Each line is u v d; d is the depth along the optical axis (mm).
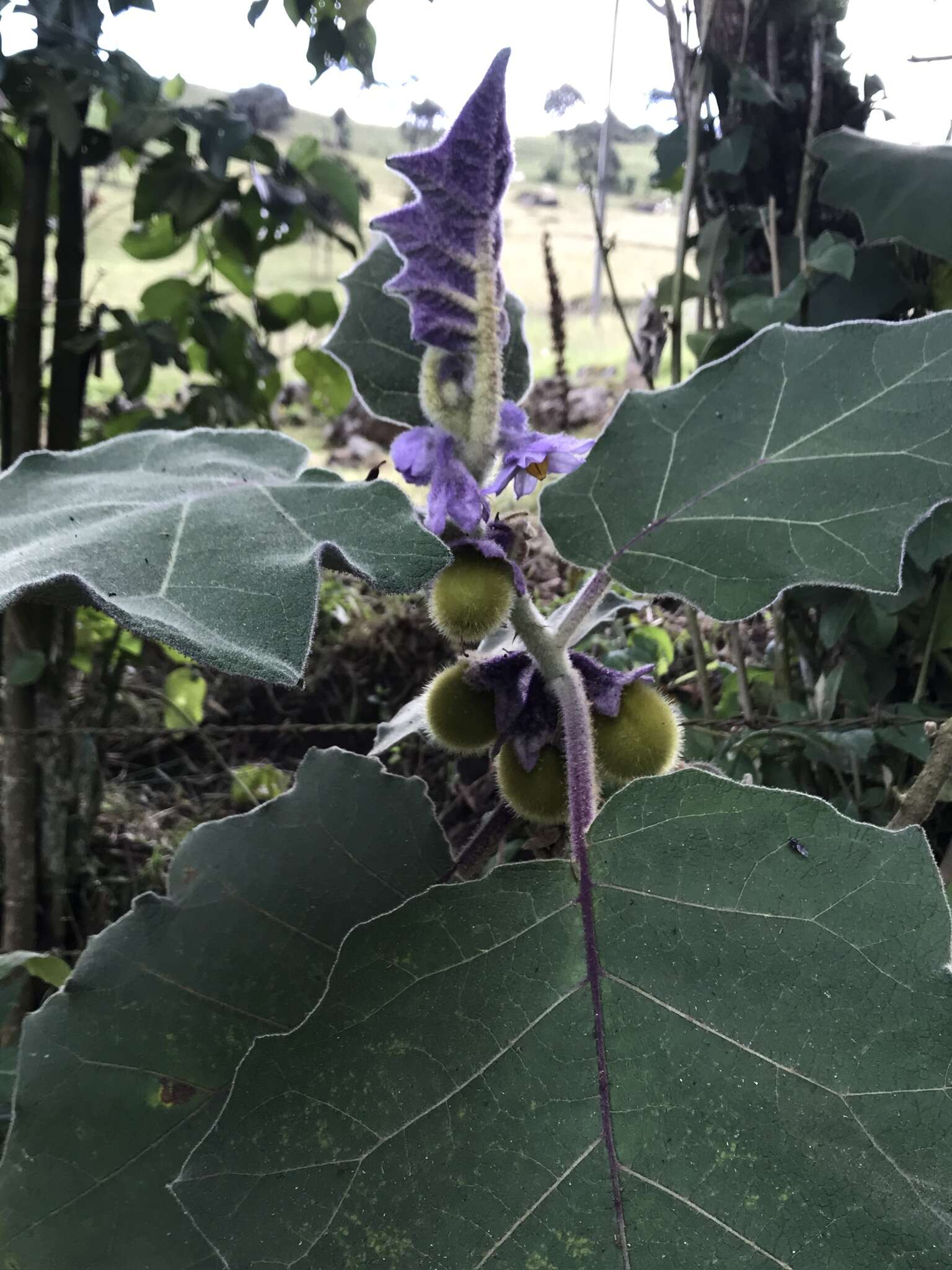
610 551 380
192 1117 408
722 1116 276
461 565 358
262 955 438
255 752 1109
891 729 599
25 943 828
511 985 302
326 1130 285
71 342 795
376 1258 268
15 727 809
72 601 255
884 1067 275
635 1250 261
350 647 1092
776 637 699
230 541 279
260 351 978
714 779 315
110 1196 395
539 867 318
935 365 354
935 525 541
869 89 688
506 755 393
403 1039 296
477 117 338
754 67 695
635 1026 292
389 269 480
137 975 433
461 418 365
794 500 362
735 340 649
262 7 624
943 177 538
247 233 918
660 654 765
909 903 291
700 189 749
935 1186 260
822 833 305
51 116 670
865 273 635
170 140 804
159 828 1011
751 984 291
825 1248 257
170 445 397
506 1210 271
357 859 459
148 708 1131
